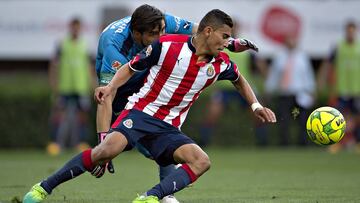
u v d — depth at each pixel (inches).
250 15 2765.7
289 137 2464.3
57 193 1184.2
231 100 2352.4
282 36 2775.6
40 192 938.1
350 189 1272.1
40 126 2440.9
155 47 910.4
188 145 914.1
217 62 924.0
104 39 1056.8
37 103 2432.3
